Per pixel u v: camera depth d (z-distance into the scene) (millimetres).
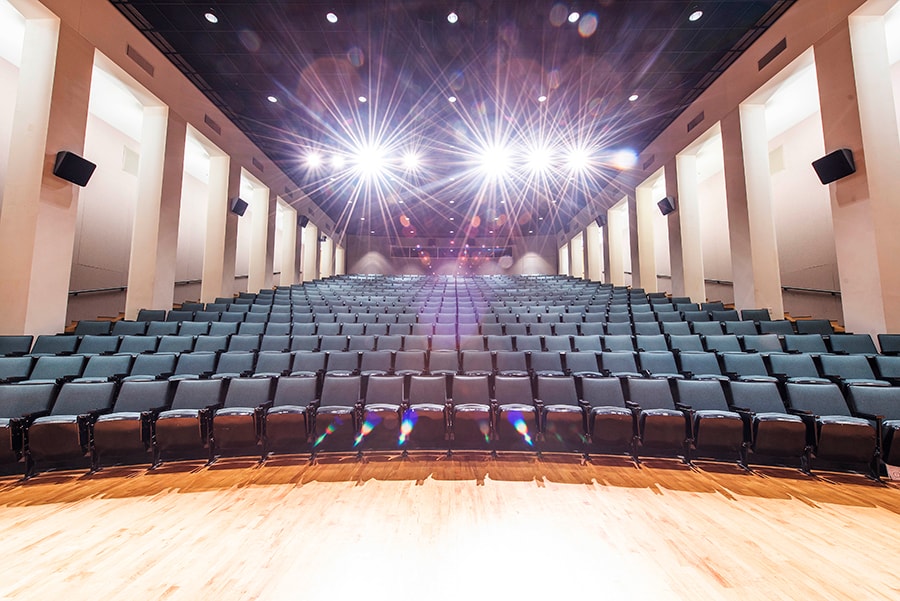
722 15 3648
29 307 2963
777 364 2566
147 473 2023
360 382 2461
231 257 5445
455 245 12273
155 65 4098
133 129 5059
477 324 3676
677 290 5211
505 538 1394
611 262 7289
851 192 3121
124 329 3369
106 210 4859
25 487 1849
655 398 2332
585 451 2219
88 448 2010
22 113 3080
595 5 3551
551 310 4496
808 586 1146
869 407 2072
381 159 6879
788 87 4133
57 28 3143
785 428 1968
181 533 1428
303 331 3518
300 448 2301
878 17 3080
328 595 1098
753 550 1333
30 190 3021
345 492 1788
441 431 2186
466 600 1084
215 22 3771
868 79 3049
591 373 2664
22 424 1922
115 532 1437
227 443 2096
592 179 7531
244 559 1265
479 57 4227
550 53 4160
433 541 1373
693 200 5172
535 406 2330
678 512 1607
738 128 4199
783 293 4953
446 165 7145
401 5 3568
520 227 11531
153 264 4102
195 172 6250
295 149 6445
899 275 2906
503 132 5855
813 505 1685
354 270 11766
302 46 4098
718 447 2074
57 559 1266
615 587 1139
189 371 2660
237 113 5363
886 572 1216
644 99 4949
